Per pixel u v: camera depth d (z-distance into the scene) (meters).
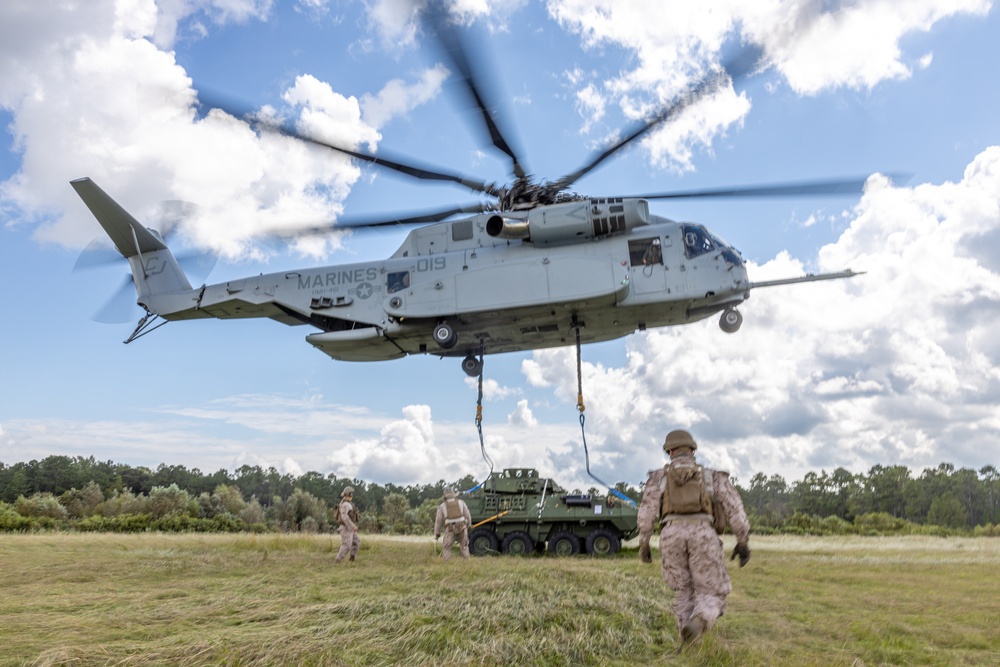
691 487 4.97
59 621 5.56
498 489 15.20
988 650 5.09
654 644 5.01
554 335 16.02
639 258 14.62
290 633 5.02
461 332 15.73
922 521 84.38
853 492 89.38
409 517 66.50
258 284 16.78
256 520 71.19
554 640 4.85
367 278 16.00
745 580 8.88
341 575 8.96
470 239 15.71
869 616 6.29
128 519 34.03
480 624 5.30
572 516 14.62
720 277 14.50
